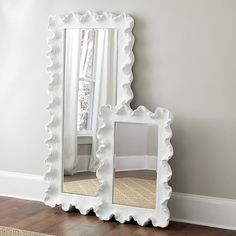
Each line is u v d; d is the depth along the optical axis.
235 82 3.07
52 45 3.52
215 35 3.11
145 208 3.14
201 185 3.19
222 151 3.12
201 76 3.16
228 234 2.98
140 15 3.31
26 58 3.75
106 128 3.26
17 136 3.81
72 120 3.46
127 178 3.21
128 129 3.20
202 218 3.19
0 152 3.87
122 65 3.29
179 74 3.22
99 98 3.36
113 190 3.26
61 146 3.50
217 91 3.12
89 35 3.40
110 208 3.26
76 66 3.45
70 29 3.47
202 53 3.15
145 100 3.33
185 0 3.18
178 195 3.25
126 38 3.28
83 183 3.41
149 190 3.14
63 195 3.47
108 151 3.26
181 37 3.20
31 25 3.72
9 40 3.81
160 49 3.27
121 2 3.37
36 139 3.74
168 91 3.26
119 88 3.30
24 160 3.79
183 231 3.03
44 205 3.59
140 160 3.17
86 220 3.23
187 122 3.21
